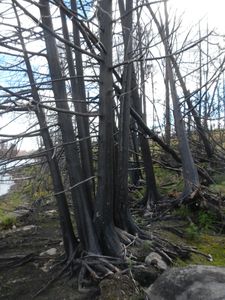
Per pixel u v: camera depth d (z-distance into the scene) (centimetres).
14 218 845
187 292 383
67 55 529
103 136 497
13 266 552
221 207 728
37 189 749
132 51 596
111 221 510
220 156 1141
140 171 1020
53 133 558
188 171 798
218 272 406
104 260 473
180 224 692
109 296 409
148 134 800
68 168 511
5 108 441
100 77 496
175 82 895
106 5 489
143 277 450
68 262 505
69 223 524
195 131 1342
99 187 503
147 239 544
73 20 449
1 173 499
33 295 461
